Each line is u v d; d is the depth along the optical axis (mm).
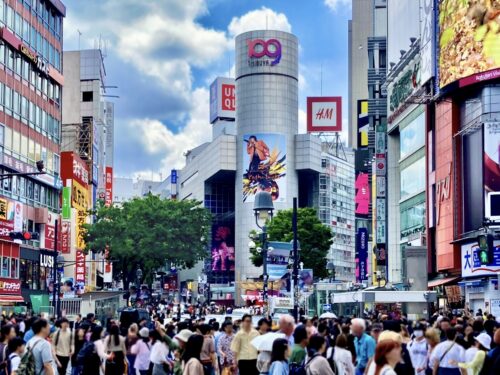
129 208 96188
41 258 85625
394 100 107062
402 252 103000
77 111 139625
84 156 131750
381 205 113000
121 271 100812
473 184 73812
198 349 16641
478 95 74688
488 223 60719
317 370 16484
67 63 140875
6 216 74562
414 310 50938
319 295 69438
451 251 77250
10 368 20594
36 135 85688
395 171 110500
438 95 80000
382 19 139375
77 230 108750
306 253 112938
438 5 80688
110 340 25797
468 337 23312
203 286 165125
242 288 168125
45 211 85500
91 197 131375
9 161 77188
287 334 20844
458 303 72750
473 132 74125
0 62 75438
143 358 27641
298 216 114625
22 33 81188
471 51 73938
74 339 28391
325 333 24703
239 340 23688
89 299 68500
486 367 18359
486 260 49094
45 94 89250
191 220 96125
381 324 25547
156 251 94188
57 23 94062
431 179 86625
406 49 100625
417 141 95500
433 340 21766
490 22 72500
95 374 24672
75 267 107625
